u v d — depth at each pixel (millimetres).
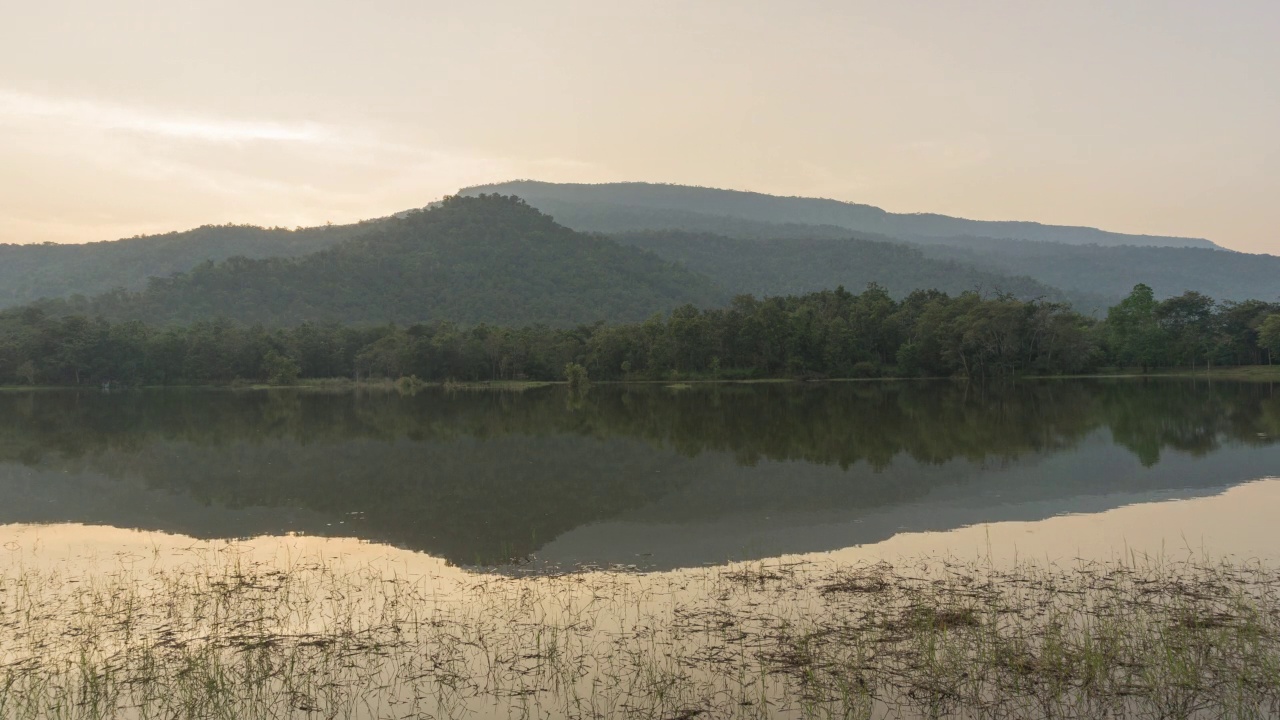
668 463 31312
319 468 31625
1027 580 15398
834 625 13219
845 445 35438
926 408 56219
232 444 40031
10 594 15789
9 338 124125
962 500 23000
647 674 11555
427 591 15602
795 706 10586
